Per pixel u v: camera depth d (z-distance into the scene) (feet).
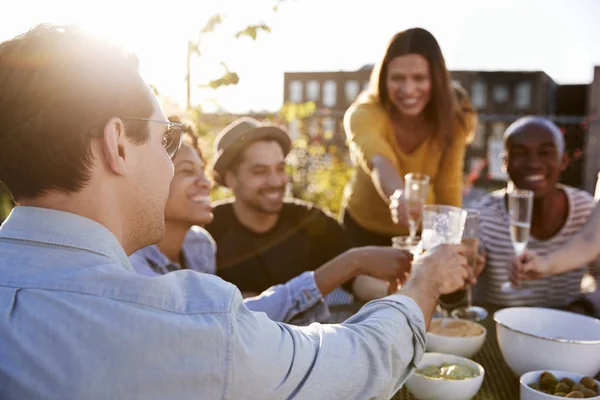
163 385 2.12
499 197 7.38
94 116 2.24
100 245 2.32
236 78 6.81
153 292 2.21
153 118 2.45
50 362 2.09
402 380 2.86
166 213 5.47
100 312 2.14
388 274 4.65
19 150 2.24
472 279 3.55
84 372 2.08
